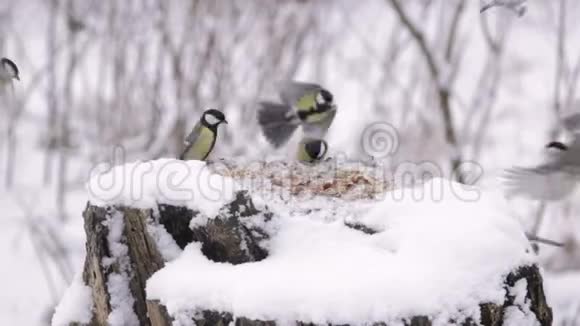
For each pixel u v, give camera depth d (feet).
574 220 39.34
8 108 46.29
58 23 57.00
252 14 47.06
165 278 17.79
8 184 44.21
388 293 16.07
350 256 17.61
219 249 18.37
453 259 17.02
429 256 17.15
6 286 34.60
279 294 16.12
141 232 19.29
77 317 20.52
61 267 34.06
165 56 49.37
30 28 57.52
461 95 51.11
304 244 18.31
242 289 16.49
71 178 44.88
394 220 18.63
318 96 23.65
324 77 50.21
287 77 44.93
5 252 37.14
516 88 52.11
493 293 16.78
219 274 17.40
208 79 45.52
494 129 48.96
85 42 49.19
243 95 44.57
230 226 18.24
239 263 18.17
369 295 16.01
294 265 17.52
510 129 48.78
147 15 46.62
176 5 47.96
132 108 45.42
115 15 46.39
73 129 48.06
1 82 23.24
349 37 54.90
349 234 18.62
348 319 15.78
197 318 16.85
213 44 44.91
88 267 20.38
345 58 53.47
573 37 55.31
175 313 16.99
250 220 18.51
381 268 16.88
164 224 19.31
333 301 15.89
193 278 17.39
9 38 56.18
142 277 19.57
